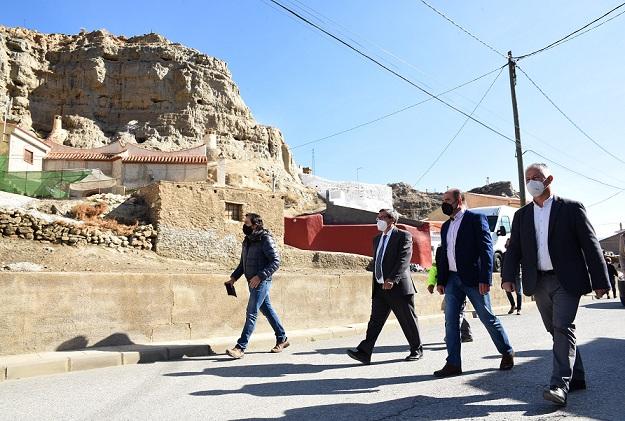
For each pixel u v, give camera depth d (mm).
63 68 80500
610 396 4160
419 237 27469
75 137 71938
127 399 4352
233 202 21719
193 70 86750
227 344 7160
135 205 21531
